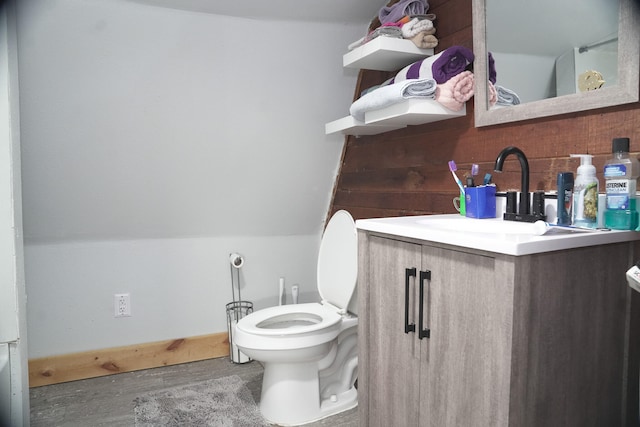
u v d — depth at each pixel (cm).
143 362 258
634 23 114
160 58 196
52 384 239
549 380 104
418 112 162
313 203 281
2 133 137
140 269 257
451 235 112
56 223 233
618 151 114
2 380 141
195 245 268
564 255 104
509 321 97
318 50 221
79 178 219
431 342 123
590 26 125
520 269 97
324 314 209
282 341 182
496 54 156
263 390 203
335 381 212
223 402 213
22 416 145
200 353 271
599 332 112
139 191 235
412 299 130
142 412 203
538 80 142
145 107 207
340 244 224
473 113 169
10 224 139
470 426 110
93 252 247
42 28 172
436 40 180
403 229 131
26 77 182
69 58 183
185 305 268
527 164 138
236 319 275
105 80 193
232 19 197
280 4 196
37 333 238
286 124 238
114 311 253
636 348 119
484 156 165
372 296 150
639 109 116
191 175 238
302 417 195
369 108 181
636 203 115
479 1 159
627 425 120
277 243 288
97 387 234
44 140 201
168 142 222
